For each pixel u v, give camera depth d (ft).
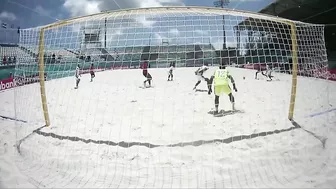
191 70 83.51
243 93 40.63
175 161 15.97
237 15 19.72
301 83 51.44
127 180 13.97
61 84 58.03
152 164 15.71
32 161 16.42
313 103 31.86
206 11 19.97
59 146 18.66
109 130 22.25
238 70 89.10
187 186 13.21
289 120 23.72
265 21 25.99
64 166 15.65
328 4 71.92
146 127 22.95
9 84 55.47
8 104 35.68
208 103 32.86
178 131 21.35
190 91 44.24
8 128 23.76
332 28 78.23
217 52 25.91
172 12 20.12
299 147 17.54
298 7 76.54
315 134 20.10
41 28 22.85
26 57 26.35
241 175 14.20
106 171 14.97
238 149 17.31
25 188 13.07
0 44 60.44
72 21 20.90
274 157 16.15
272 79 61.21
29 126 24.03
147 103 34.83
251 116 25.34
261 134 19.93
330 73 60.08
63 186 13.37
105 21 22.33
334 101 33.50
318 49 30.25
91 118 26.91
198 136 19.90
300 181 13.46
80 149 17.99
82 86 55.31
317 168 14.90
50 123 24.84
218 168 14.99
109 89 50.39
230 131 20.77
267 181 13.53
